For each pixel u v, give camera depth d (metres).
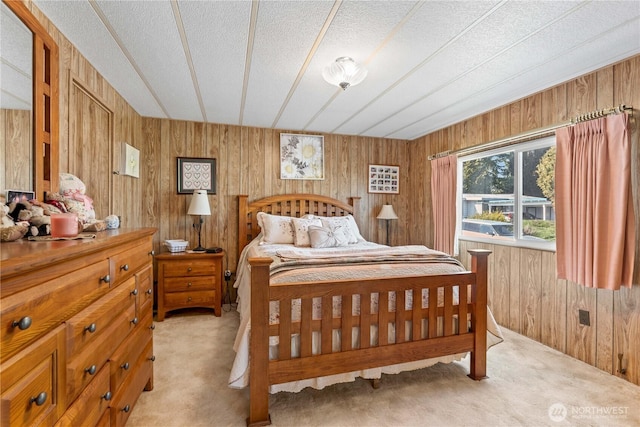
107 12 1.52
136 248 1.50
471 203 3.39
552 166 2.50
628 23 1.59
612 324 2.02
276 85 2.44
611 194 1.97
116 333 1.23
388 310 1.81
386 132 3.94
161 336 2.61
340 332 1.70
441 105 2.89
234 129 3.62
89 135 2.08
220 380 1.90
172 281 3.04
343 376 1.69
